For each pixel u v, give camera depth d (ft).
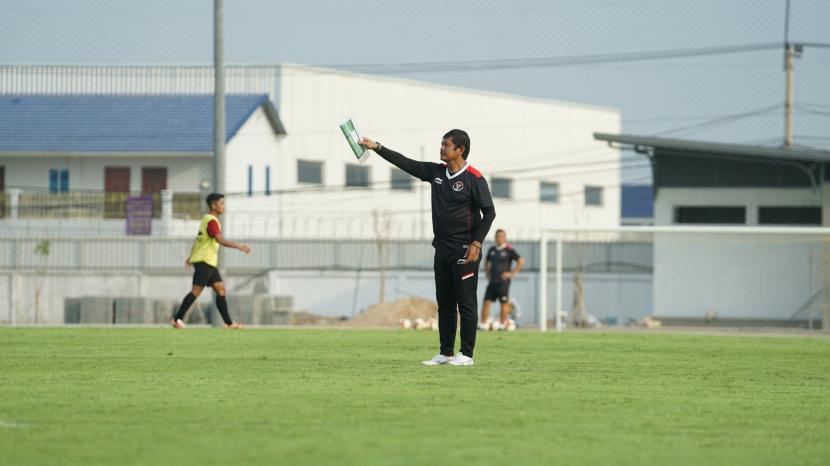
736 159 418.10
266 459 70.38
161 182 588.91
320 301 488.85
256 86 641.81
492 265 299.17
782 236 342.64
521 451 74.54
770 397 110.63
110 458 70.90
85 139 585.63
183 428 83.10
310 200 643.45
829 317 338.95
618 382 122.31
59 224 551.59
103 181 589.32
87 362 140.36
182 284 458.50
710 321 350.23
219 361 142.51
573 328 344.28
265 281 485.15
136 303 372.38
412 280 490.90
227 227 584.40
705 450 76.95
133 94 627.05
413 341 191.83
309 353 158.61
